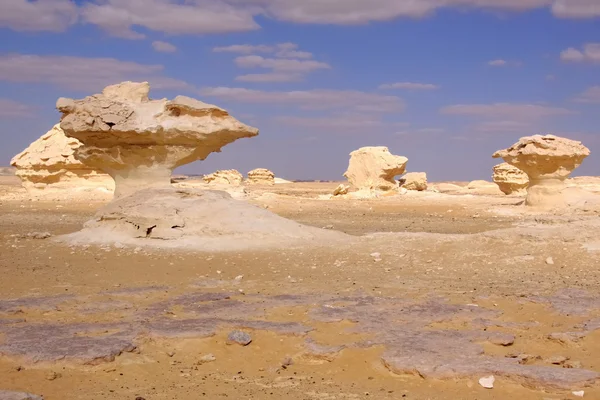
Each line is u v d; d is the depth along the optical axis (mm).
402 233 19250
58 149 39688
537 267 14914
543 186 31562
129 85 20469
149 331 9578
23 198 37781
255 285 13461
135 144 20266
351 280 13906
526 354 8750
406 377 8141
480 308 11031
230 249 17297
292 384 8109
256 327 9805
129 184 20656
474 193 53562
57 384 7969
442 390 7770
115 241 17922
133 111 19859
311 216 30578
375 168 43125
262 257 16438
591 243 16203
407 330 9672
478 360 8352
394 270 14953
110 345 8922
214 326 9867
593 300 11617
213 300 11727
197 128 19953
